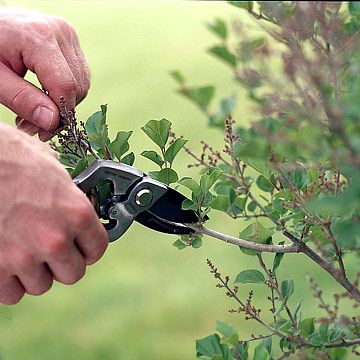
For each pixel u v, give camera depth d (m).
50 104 1.81
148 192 1.67
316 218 1.55
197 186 1.67
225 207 1.71
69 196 1.47
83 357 4.59
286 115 1.52
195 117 5.36
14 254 1.50
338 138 1.32
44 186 1.47
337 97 1.31
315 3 1.32
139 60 5.78
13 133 1.52
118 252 5.29
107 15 6.16
